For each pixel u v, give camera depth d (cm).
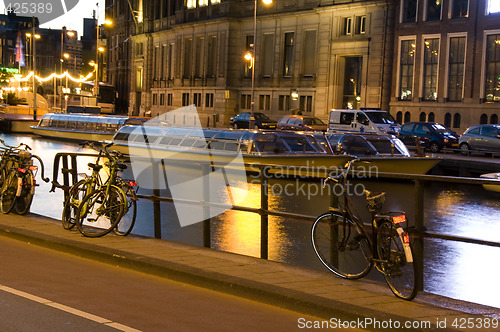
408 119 4834
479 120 4422
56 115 4603
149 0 8225
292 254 1091
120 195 987
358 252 744
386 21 4972
